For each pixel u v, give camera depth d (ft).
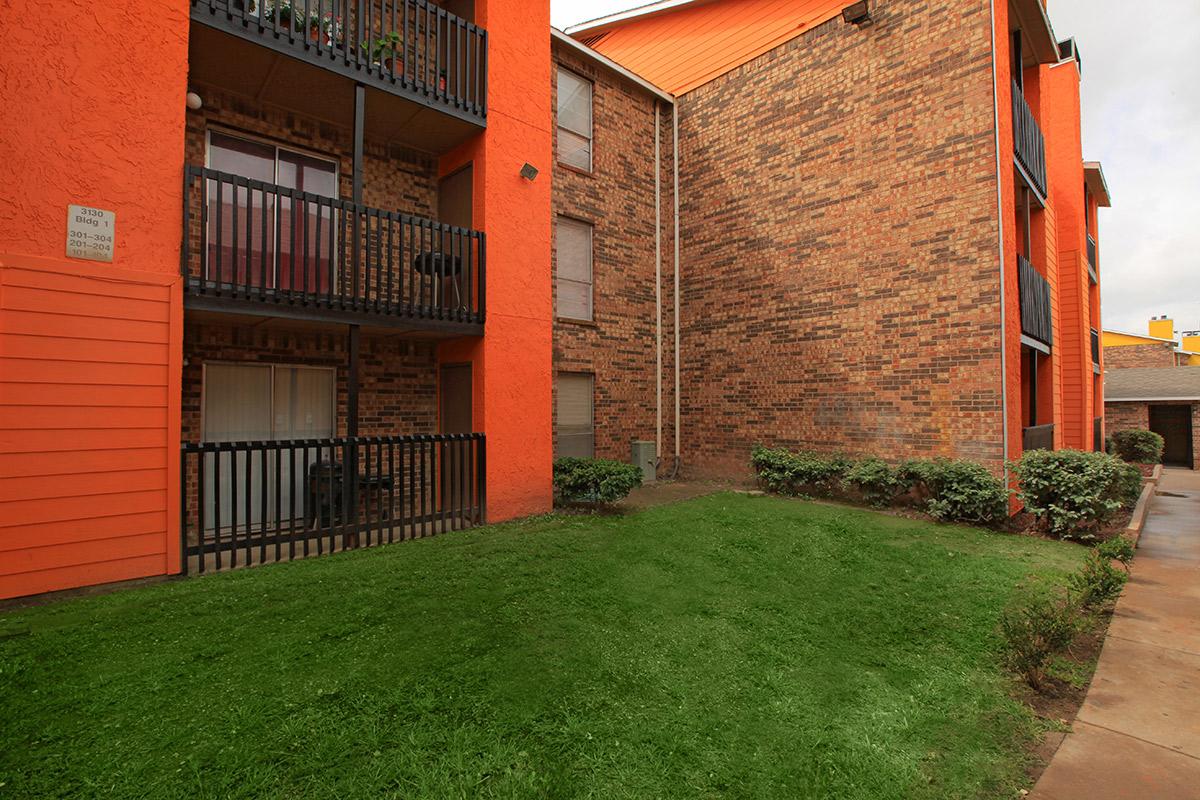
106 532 15.42
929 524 25.49
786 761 9.02
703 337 38.60
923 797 8.35
